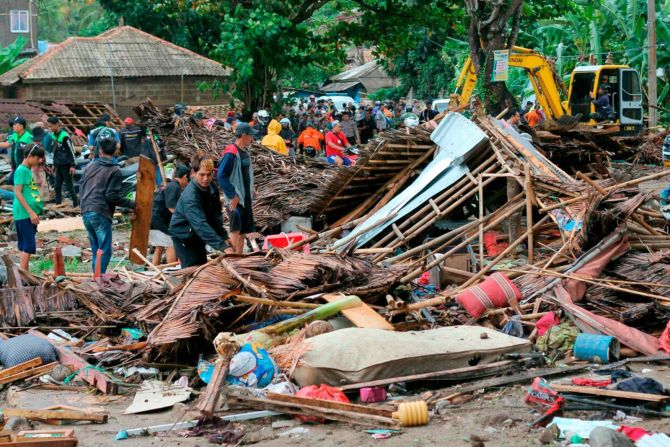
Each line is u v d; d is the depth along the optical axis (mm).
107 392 8195
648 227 11531
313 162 17984
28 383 8578
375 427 6820
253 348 7793
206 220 10680
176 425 7051
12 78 40000
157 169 19766
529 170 12055
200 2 44344
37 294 10383
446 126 13539
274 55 35156
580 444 6129
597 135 23031
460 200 12703
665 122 40500
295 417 7121
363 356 7695
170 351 8719
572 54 45250
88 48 41719
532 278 10078
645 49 40969
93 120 36344
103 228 12453
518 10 29688
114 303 10281
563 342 8758
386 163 14344
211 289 8953
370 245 13305
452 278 11195
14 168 21094
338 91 67000
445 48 55344
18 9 67562
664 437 5992
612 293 9844
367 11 37125
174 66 41875
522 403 7262
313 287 9461
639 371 8102
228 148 12641
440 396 7492
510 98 29938
